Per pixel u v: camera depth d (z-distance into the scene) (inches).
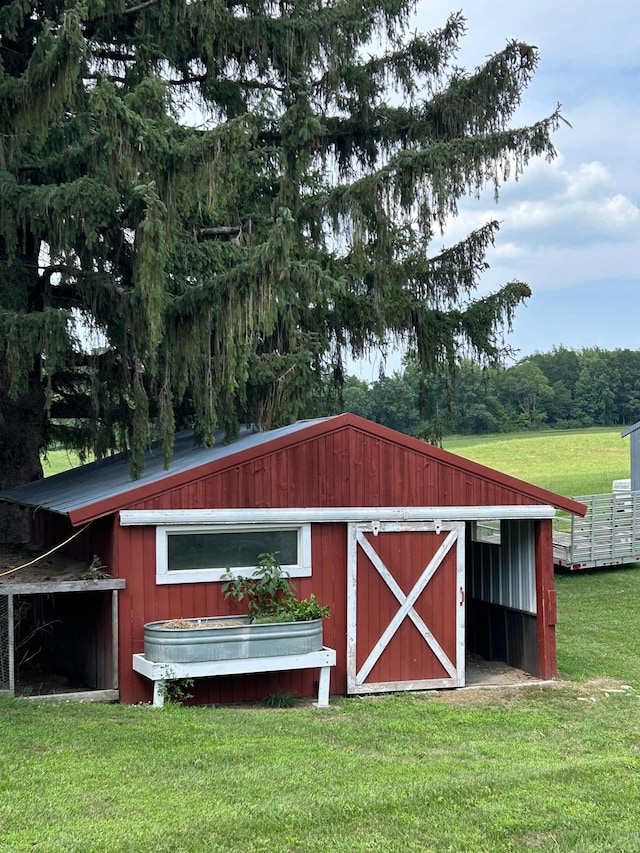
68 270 497.4
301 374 610.2
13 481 647.1
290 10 667.4
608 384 3122.5
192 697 381.1
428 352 743.7
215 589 390.0
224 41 632.4
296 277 536.1
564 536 871.1
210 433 482.9
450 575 435.8
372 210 658.8
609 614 656.4
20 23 536.4
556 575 809.5
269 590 390.0
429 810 237.0
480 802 245.3
